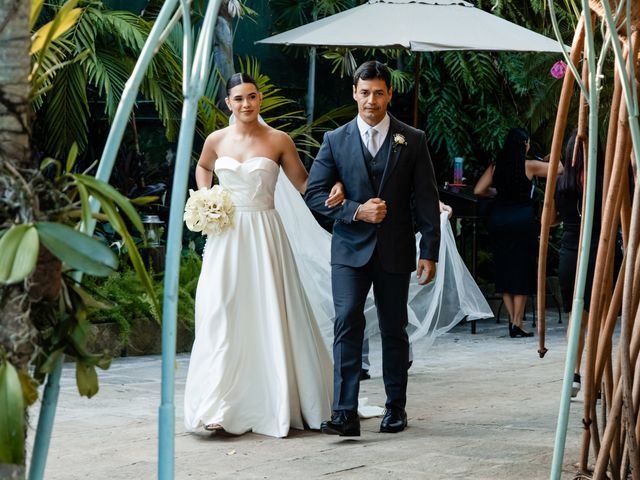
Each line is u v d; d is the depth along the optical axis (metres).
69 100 9.28
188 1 2.18
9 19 1.93
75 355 2.04
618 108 3.54
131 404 6.63
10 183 1.88
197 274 9.91
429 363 8.71
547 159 11.20
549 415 6.28
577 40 3.56
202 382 5.75
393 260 5.69
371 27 8.22
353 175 5.75
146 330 8.99
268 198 5.97
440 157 13.30
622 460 3.76
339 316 5.60
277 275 5.89
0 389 1.82
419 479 4.66
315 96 12.52
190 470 4.88
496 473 4.76
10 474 1.90
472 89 12.60
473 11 8.57
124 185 10.23
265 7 12.07
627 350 3.36
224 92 10.45
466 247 12.69
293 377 5.88
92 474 4.77
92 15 9.38
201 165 6.18
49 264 1.94
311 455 5.20
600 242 3.52
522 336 10.56
